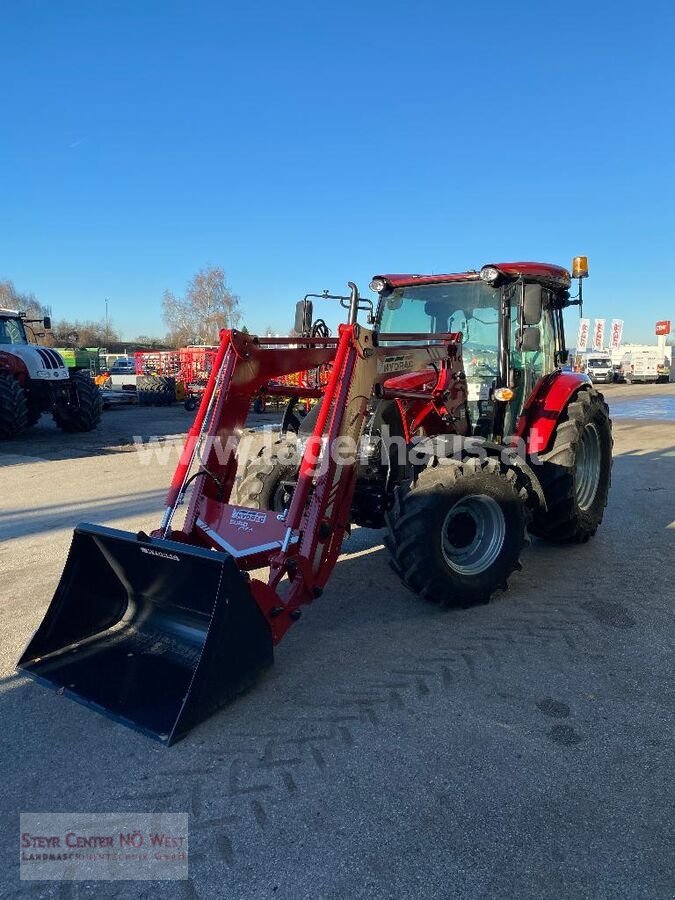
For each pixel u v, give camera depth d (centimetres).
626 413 1762
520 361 503
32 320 1434
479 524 402
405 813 222
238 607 281
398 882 194
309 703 290
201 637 304
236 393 363
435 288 519
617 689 302
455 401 451
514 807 224
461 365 462
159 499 694
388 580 445
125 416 1788
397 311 540
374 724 274
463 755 253
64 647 321
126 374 2722
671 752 255
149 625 324
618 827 215
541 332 533
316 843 209
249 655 290
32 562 492
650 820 218
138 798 231
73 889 194
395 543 367
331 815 221
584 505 532
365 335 357
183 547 284
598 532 566
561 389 512
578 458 530
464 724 273
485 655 335
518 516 402
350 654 336
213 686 275
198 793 233
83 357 2238
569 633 360
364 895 189
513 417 500
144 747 259
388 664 325
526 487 430
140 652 311
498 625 371
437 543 366
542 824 217
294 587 318
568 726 272
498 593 420
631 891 190
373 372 366
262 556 321
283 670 319
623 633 360
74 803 229
